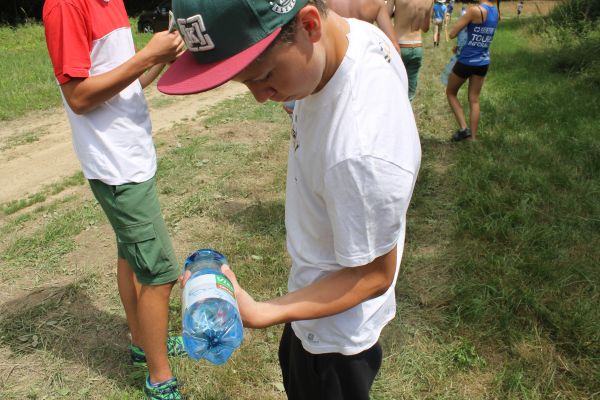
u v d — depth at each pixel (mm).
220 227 4102
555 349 2699
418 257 3549
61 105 8531
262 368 2676
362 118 1153
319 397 1640
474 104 5648
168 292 2311
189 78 1098
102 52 2004
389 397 2480
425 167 4992
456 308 2998
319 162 1243
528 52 11789
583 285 3137
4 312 3160
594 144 5199
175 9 1087
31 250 3879
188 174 5184
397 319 2963
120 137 2086
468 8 5316
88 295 3322
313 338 1534
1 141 6863
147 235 2168
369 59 1220
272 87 1133
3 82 9648
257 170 5238
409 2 5391
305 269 1506
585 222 3822
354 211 1171
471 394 2484
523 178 4512
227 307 1255
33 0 22906
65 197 4969
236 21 1023
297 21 1053
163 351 2369
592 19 11867
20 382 2639
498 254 3508
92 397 2549
